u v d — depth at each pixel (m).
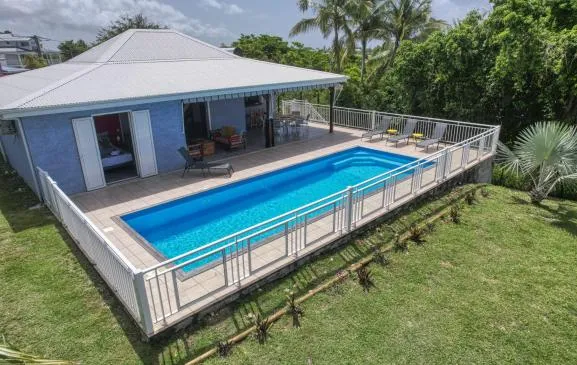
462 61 17.00
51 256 7.99
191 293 6.35
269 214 10.70
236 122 18.56
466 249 8.58
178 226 9.98
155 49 17.05
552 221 10.07
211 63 17.38
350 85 24.33
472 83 17.33
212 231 9.71
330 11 24.98
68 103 10.05
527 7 14.04
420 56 18.77
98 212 9.99
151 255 7.89
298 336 5.90
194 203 11.12
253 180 12.81
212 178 12.66
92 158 11.35
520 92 16.19
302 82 16.08
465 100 17.80
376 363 5.46
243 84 14.10
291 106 23.50
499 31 15.55
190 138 17.86
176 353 5.46
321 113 21.92
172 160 13.28
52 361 2.38
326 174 14.11
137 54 16.22
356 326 6.15
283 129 19.33
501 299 6.89
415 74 19.19
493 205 11.16
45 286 7.00
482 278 7.50
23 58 72.94
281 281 7.15
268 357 5.50
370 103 22.75
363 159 15.75
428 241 8.88
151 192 11.41
